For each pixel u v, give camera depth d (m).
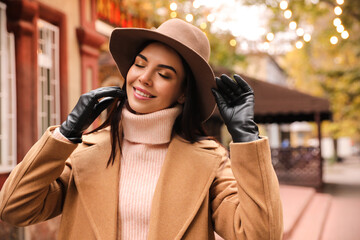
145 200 1.33
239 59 11.58
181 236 1.25
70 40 5.07
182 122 1.42
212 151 1.40
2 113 4.13
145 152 1.41
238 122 1.25
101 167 1.39
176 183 1.33
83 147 1.46
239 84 1.31
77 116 1.27
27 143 4.20
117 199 1.34
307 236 5.44
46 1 4.59
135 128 1.41
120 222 1.34
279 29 8.46
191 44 1.40
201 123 1.55
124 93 1.33
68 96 4.98
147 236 1.31
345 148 41.56
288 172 12.43
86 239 1.31
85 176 1.36
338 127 25.27
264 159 1.20
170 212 1.28
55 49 4.88
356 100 18.95
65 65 4.92
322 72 18.62
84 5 5.34
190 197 1.31
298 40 7.10
